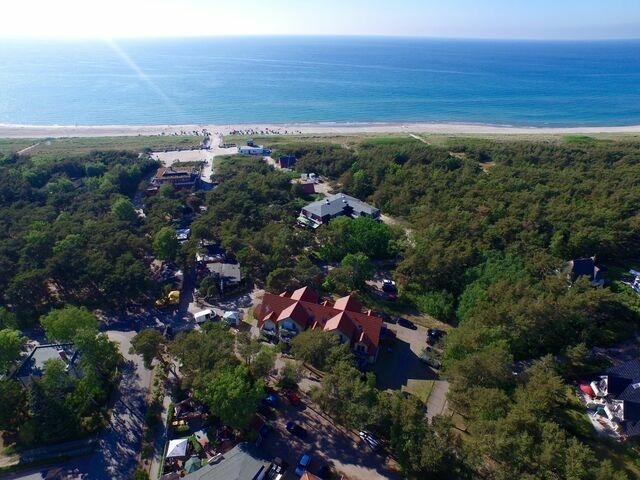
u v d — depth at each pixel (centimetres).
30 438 5759
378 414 5559
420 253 9588
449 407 6581
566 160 17325
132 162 17425
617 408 6259
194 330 7988
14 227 10675
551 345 7694
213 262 10512
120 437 6047
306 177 17100
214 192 13788
